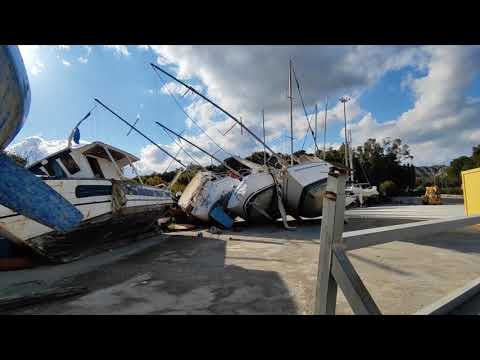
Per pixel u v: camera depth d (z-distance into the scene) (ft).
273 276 15.14
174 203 49.55
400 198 115.96
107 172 30.66
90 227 21.33
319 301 4.64
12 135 7.25
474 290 8.64
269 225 41.98
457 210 50.88
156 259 20.94
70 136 25.04
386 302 10.46
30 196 6.33
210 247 25.49
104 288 13.88
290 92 39.27
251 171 46.65
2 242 19.56
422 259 17.02
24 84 6.55
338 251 4.43
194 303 11.36
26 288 14.14
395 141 147.95
